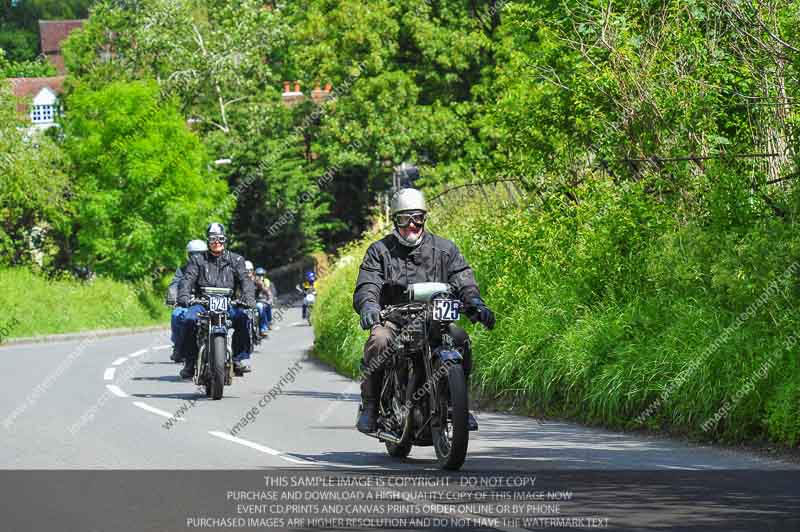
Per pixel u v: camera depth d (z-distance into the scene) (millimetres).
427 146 94812
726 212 25266
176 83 118875
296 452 20453
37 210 88312
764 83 27141
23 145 86500
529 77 34875
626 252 29000
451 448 17859
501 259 33094
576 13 32969
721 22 29203
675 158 27484
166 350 53281
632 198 28672
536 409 27219
